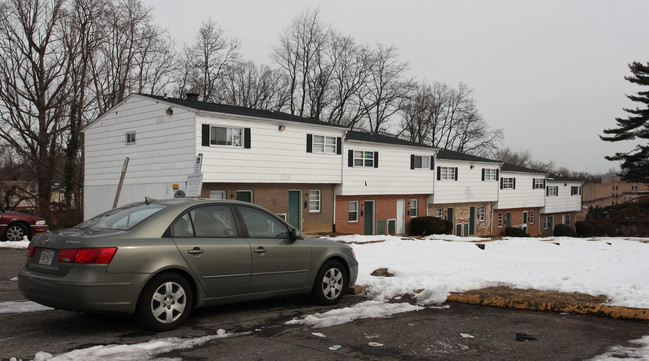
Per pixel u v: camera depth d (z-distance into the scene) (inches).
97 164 975.0
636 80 1662.2
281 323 244.7
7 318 249.6
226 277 246.1
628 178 1781.5
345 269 309.4
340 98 1825.8
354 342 210.7
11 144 1167.6
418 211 1275.8
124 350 193.3
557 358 188.5
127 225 232.5
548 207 1845.5
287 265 272.2
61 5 1186.6
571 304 266.7
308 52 1784.0
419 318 255.1
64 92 1214.9
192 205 246.7
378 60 1836.9
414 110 2096.5
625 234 1678.2
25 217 656.4
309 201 995.9
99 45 1267.2
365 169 1083.9
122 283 211.3
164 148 831.7
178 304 228.7
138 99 882.1
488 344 208.2
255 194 885.2
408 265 437.1
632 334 222.7
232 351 196.7
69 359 181.6
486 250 600.7
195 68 1585.9
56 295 209.3
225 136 817.5
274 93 1818.4
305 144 945.5
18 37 1157.7
